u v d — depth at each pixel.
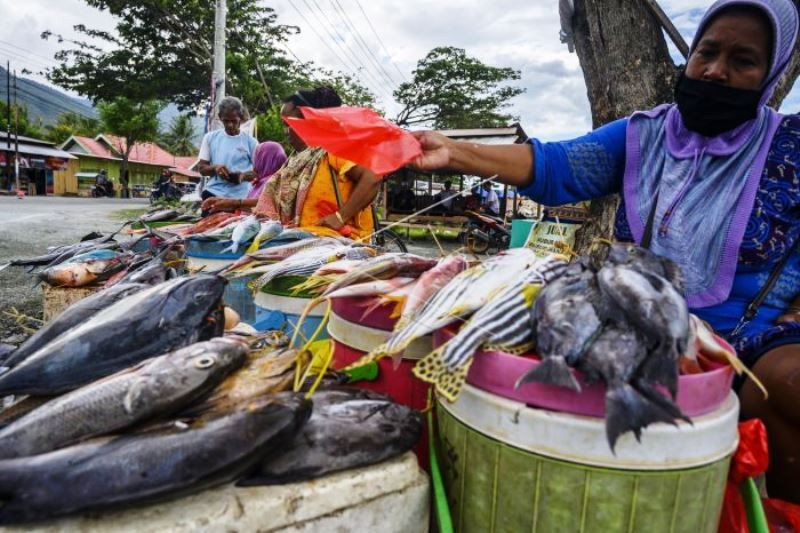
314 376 1.77
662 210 2.12
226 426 1.30
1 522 1.17
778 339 1.84
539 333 1.34
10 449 1.34
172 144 72.38
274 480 1.35
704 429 1.25
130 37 27.98
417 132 1.96
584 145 2.34
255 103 31.08
